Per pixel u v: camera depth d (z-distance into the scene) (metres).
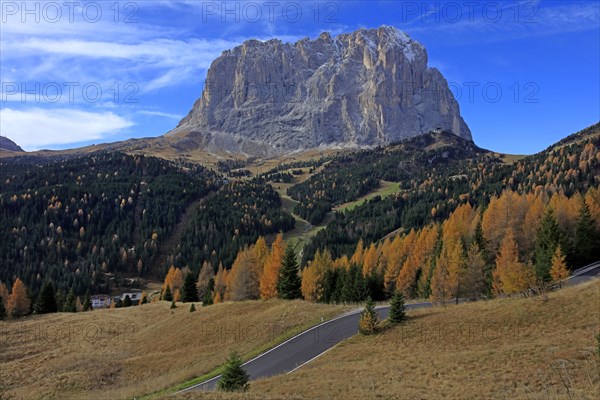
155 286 176.12
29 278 163.62
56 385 48.38
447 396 28.06
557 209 88.50
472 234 93.50
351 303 75.25
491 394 27.56
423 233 104.56
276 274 85.38
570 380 25.75
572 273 70.06
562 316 41.94
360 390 30.38
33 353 64.44
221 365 47.97
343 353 43.91
